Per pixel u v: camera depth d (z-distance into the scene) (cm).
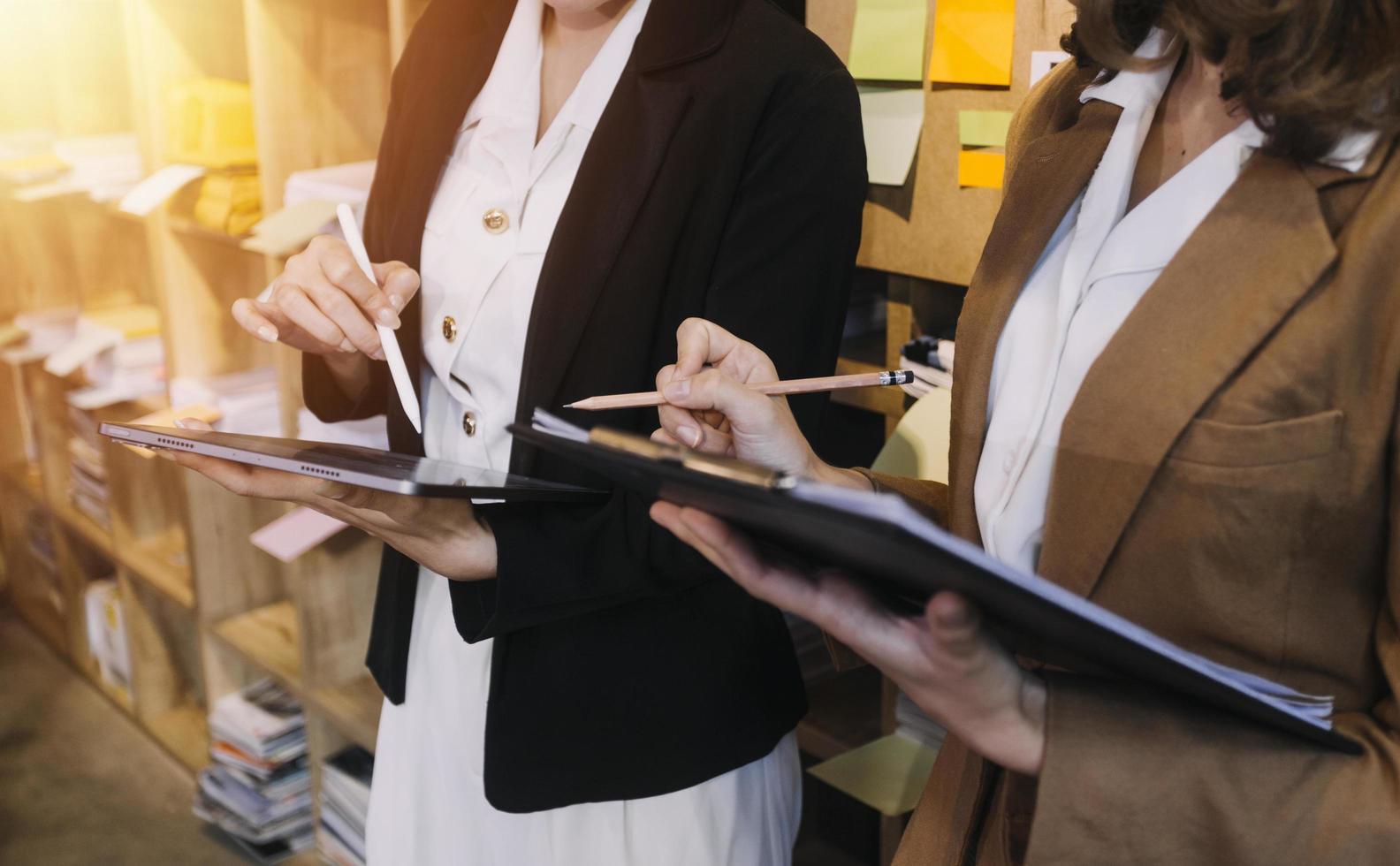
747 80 122
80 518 323
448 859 145
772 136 121
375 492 105
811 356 124
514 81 135
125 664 317
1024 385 92
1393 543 71
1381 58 70
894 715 183
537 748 129
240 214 230
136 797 284
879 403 176
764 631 134
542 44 137
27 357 322
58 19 293
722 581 130
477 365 133
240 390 252
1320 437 73
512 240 131
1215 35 76
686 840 132
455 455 139
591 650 128
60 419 329
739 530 75
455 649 139
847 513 58
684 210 123
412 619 144
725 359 107
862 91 166
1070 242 93
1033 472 89
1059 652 75
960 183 155
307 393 153
